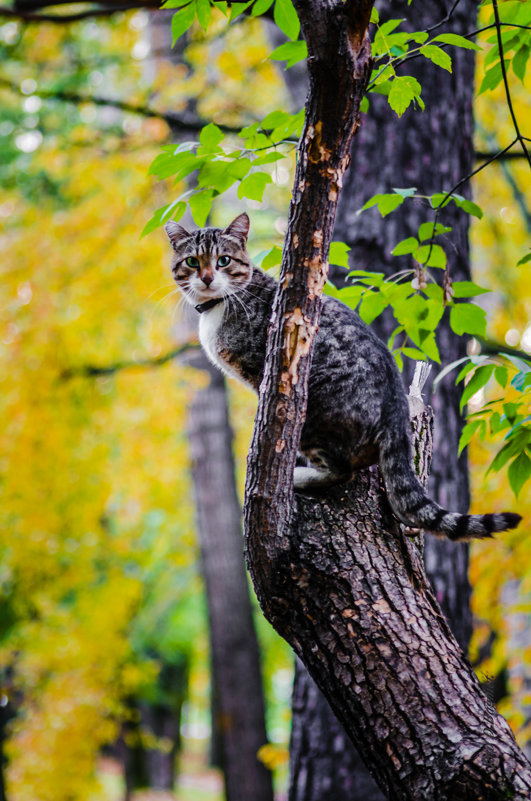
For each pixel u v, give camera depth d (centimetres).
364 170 478
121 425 1020
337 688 271
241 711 1009
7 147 1037
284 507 285
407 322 357
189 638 1773
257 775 996
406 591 283
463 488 474
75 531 1042
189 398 952
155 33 912
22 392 873
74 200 940
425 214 468
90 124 997
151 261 881
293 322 274
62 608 1255
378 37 324
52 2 573
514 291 908
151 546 1367
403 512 297
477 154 568
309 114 260
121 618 1209
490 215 896
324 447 326
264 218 1098
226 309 423
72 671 1090
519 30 331
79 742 1045
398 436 318
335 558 284
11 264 887
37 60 901
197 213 329
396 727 258
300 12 245
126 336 980
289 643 285
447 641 280
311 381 335
